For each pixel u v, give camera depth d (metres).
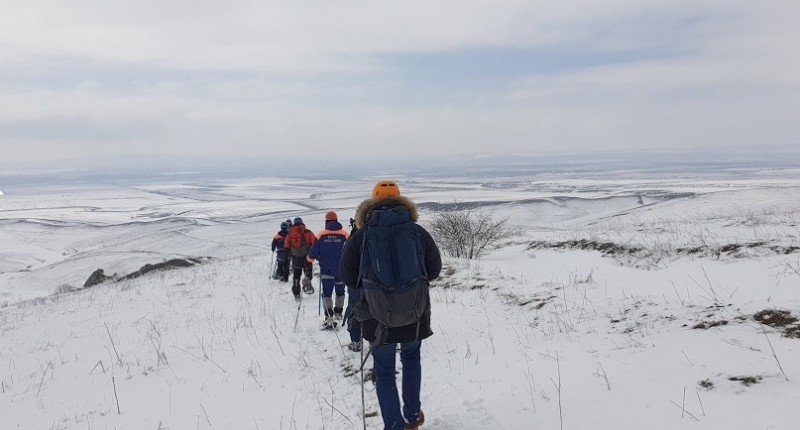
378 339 3.32
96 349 8.56
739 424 2.90
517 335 5.88
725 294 5.68
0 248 107.56
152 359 7.40
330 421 4.23
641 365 4.12
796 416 2.80
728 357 3.87
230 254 71.25
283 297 10.91
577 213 113.81
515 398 3.99
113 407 5.70
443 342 6.08
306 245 10.09
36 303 17.45
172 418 5.01
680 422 3.09
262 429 4.30
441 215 14.41
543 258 10.98
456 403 4.12
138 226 134.88
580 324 5.84
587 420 3.37
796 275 5.79
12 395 6.79
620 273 8.10
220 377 6.09
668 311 5.53
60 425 5.41
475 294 8.59
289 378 5.62
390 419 3.43
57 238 125.75
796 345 3.83
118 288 16.19
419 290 3.36
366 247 3.44
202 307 10.83
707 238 9.37
